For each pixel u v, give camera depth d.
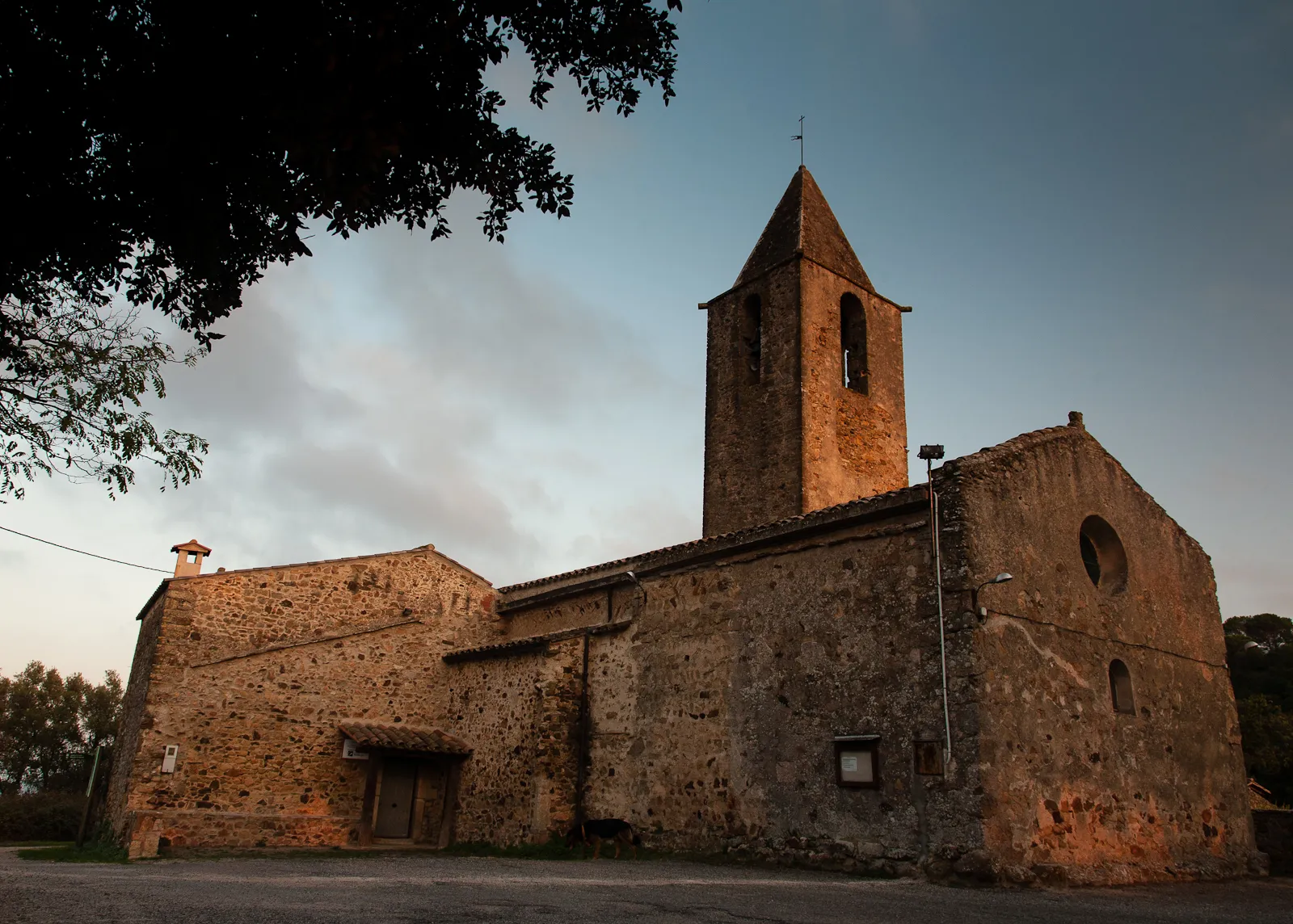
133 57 5.36
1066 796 11.53
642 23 6.58
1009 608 11.73
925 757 11.16
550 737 16.19
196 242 6.09
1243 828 14.76
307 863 13.21
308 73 5.45
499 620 21.34
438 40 5.77
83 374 7.45
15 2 5.12
